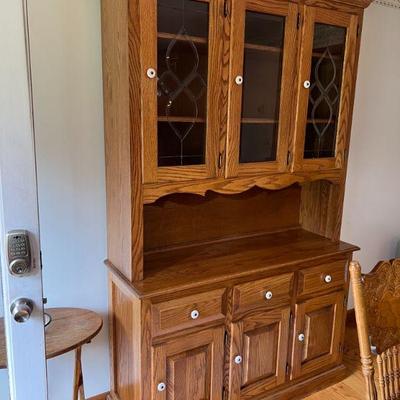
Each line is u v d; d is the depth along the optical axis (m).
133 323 1.56
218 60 1.54
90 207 1.77
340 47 1.86
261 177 1.76
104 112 1.66
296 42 1.71
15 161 0.99
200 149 1.59
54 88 1.60
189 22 1.47
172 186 1.55
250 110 1.68
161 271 1.67
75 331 1.54
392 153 2.84
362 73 2.50
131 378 1.66
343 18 1.81
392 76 2.66
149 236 1.88
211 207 2.04
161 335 1.54
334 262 1.99
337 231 2.10
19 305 1.03
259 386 1.86
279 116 1.76
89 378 1.91
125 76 1.40
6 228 1.00
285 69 1.72
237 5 1.53
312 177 1.92
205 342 1.65
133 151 1.44
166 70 1.46
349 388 2.12
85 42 1.62
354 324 2.83
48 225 1.69
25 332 1.06
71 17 1.58
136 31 1.36
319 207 2.19
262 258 1.85
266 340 1.84
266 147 1.77
